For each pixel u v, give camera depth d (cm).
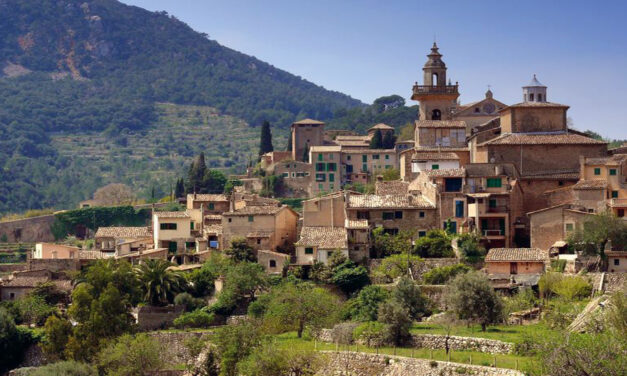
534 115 15575
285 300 11456
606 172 13925
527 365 8181
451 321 10806
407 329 10381
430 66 18662
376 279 12681
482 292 10719
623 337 7975
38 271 14050
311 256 13350
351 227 13538
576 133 15750
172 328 12319
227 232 14400
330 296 11838
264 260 13375
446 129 16688
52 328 11869
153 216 16225
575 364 7400
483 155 15200
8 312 12706
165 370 10988
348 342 10606
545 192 14338
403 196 14275
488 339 9775
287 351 9962
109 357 10875
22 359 12162
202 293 13112
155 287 12738
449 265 12781
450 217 13838
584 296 11406
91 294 12306
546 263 12438
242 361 10169
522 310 11150
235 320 12294
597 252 12456
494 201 13812
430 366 9231
